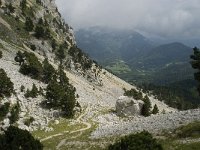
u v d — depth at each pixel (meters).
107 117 141.62
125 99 150.88
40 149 60.50
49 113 130.62
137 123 92.75
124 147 52.34
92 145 83.19
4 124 107.62
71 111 135.50
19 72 169.75
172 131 75.62
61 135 107.19
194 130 71.12
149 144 51.97
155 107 174.38
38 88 156.12
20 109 122.19
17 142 57.44
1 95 125.75
